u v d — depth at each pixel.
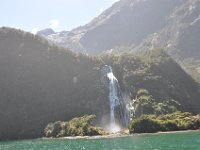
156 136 133.88
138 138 130.12
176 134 137.12
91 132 163.12
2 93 199.75
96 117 194.62
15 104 196.38
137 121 159.50
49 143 133.12
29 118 191.25
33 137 180.12
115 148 99.88
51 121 191.50
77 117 192.62
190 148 89.69
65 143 128.12
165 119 165.75
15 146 126.56
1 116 189.25
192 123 160.62
